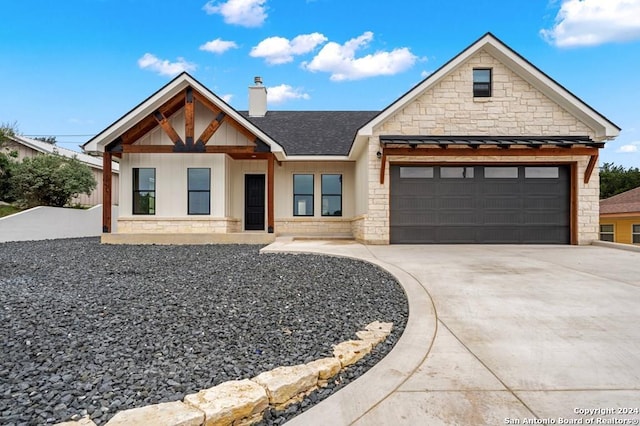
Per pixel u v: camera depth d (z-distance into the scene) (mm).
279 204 15414
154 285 5895
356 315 4508
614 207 19203
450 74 12023
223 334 3770
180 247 11438
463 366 3195
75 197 18297
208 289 5621
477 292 5469
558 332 3955
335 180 15578
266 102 18797
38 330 3807
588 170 11680
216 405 2354
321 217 15391
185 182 13414
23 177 15617
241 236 12586
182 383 2764
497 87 12008
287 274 6770
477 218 12039
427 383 2912
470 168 12078
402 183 12055
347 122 17750
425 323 4238
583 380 2941
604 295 5312
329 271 7078
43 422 2250
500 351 3498
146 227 13344
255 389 2568
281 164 15305
